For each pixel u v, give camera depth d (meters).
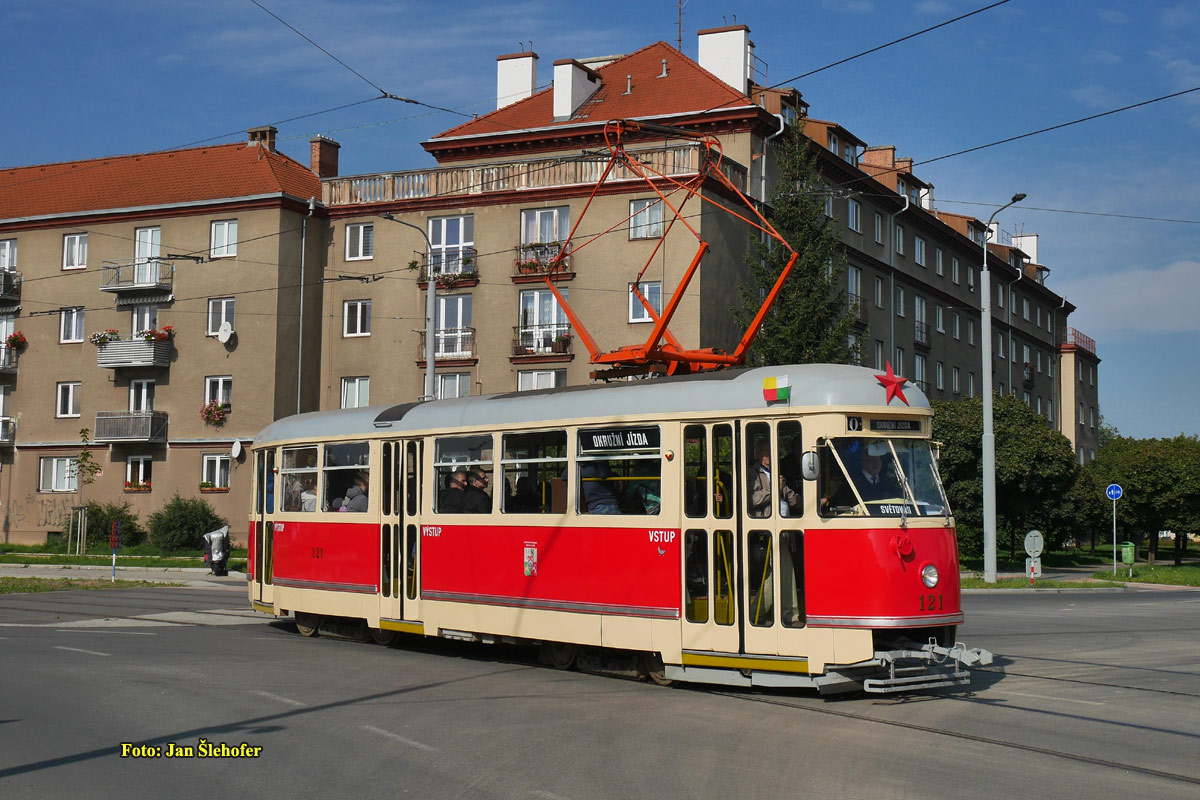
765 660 11.34
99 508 42.81
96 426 43.41
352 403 41.38
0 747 9.15
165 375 42.88
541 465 13.58
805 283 33.22
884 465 11.43
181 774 8.28
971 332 62.75
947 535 11.51
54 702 11.05
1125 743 9.30
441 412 15.04
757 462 11.64
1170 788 7.87
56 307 45.28
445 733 9.65
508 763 8.58
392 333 40.69
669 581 12.10
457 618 14.41
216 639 16.27
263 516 18.11
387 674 13.00
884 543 11.06
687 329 35.66
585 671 13.28
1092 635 17.75
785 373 11.69
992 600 27.22
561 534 13.22
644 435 12.50
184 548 40.28
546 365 38.00
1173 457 55.47
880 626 10.88
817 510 11.21
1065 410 82.00
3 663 13.56
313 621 17.06
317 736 9.52
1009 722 10.16
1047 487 41.12
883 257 51.03
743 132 39.84
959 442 39.16
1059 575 40.31
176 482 42.31
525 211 39.00
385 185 41.34
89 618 19.17
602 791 7.77
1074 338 82.94
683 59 43.84
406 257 40.66
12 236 46.28
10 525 45.34
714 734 9.62
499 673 13.16
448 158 43.72
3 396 46.22
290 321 41.38
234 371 41.53
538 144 42.31
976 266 64.12
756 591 11.48
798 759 8.70
